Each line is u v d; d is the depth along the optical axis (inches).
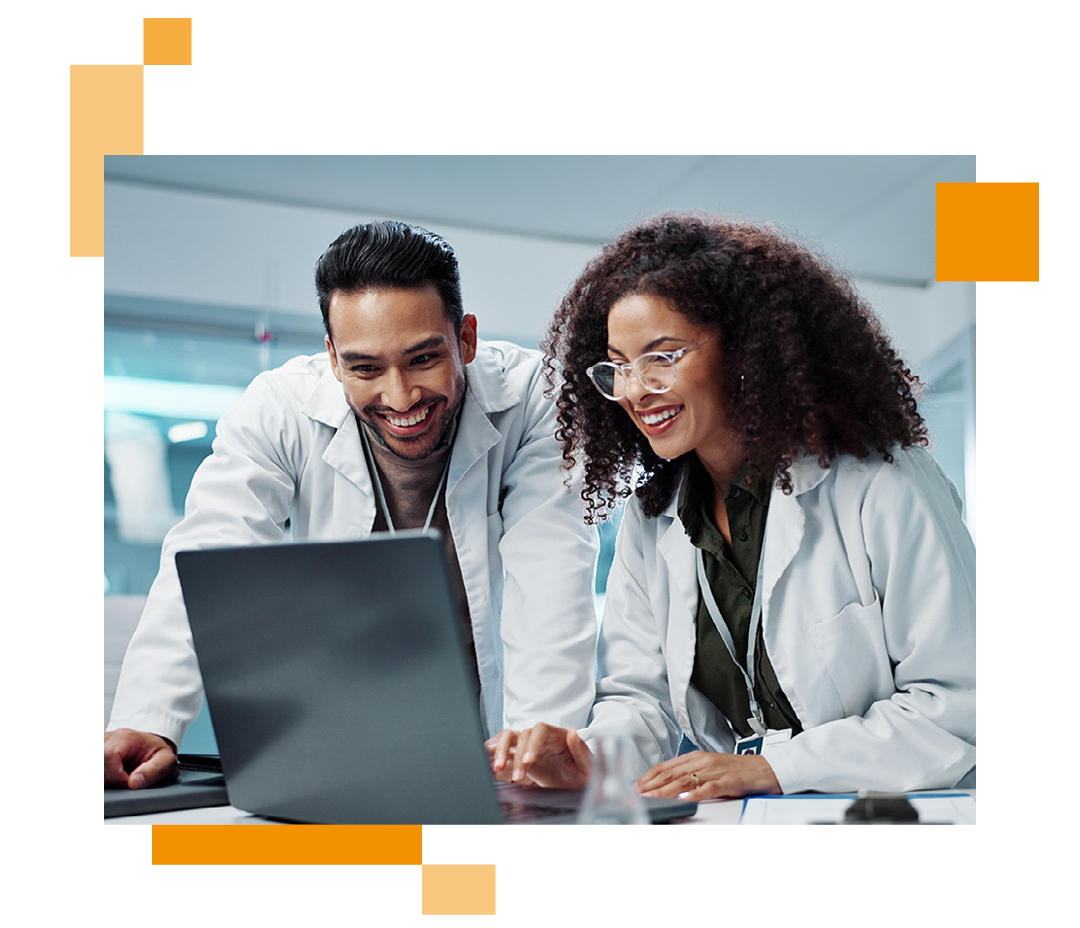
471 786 28.9
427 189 128.3
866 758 41.2
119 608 119.9
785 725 48.8
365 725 30.4
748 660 49.0
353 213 132.9
